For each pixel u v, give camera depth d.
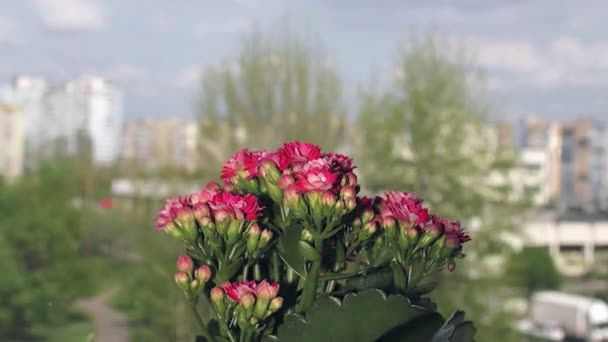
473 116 20.27
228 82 26.39
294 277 1.44
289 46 26.95
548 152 82.50
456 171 19.95
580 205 78.81
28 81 124.81
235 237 1.34
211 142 26.27
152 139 105.19
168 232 1.39
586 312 35.53
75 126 123.50
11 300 30.98
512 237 20.25
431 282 1.40
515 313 19.98
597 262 55.69
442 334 1.25
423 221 1.37
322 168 1.34
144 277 23.42
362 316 1.26
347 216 1.39
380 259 1.46
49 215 34.59
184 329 22.27
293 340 1.29
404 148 20.59
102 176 59.09
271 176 1.39
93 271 35.44
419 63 20.73
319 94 26.69
